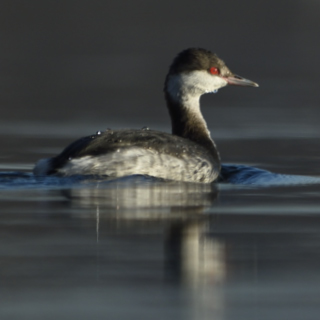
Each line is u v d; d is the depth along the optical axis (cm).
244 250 1023
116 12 5981
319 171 1728
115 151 1422
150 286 877
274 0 6400
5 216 1195
